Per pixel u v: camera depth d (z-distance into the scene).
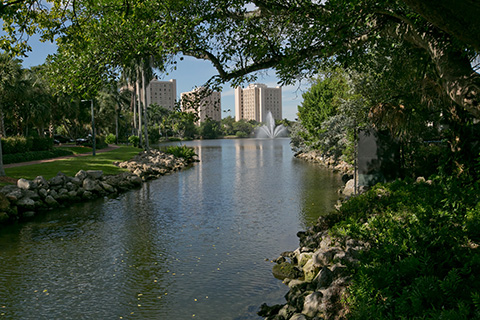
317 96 44.75
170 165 40.53
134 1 8.41
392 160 16.70
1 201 17.16
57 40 8.05
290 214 16.69
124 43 9.66
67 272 10.07
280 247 11.96
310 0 8.00
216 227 14.72
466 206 8.96
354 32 8.64
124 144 88.38
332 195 21.17
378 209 11.30
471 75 6.54
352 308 5.45
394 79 14.16
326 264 8.88
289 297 7.92
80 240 13.21
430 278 4.79
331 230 10.37
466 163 13.04
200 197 22.05
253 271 9.93
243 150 75.62
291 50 9.01
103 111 83.69
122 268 10.31
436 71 8.80
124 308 7.96
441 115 17.11
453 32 4.49
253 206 18.78
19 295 8.64
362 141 17.17
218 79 9.83
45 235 13.99
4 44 7.71
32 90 48.84
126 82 63.34
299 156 53.19
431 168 17.48
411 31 7.59
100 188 23.80
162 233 13.98
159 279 9.51
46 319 7.52
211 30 9.52
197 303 8.14
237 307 7.93
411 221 8.27
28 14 7.52
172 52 9.38
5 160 34.62
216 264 10.51
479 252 6.31
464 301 4.35
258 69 9.55
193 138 170.75
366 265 5.82
